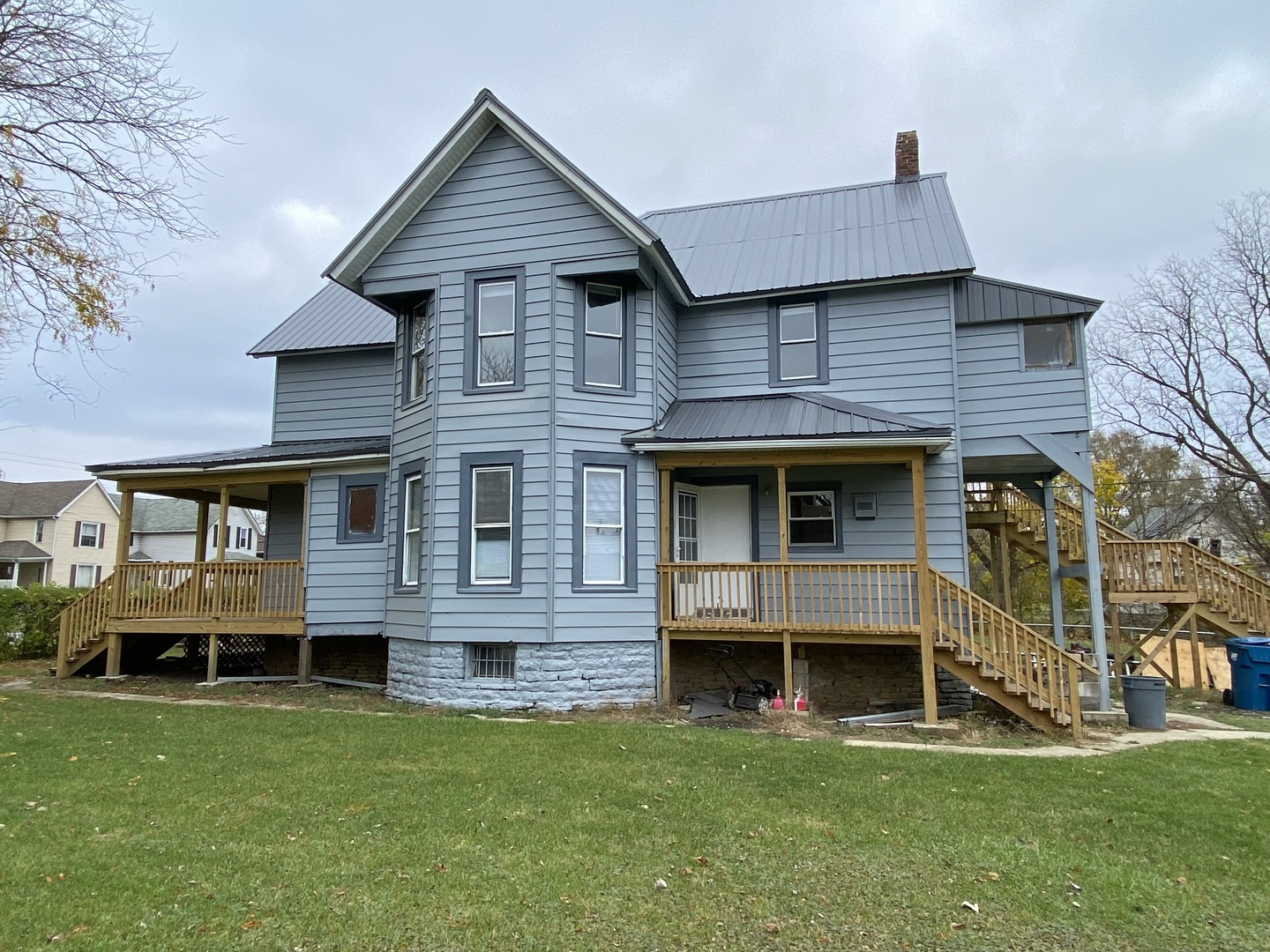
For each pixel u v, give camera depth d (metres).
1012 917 4.36
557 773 7.26
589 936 4.03
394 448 13.38
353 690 13.52
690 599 12.78
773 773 7.39
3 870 4.67
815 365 13.34
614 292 12.46
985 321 12.77
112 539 43.31
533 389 11.79
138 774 7.04
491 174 12.46
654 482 12.09
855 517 12.91
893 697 12.37
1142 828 5.93
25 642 18.91
